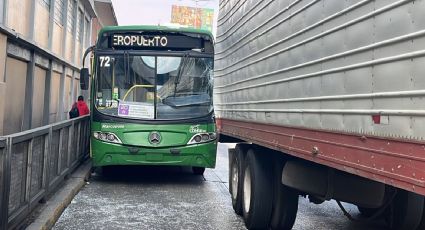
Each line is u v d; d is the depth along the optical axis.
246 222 6.68
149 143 9.84
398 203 5.53
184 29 10.27
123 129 9.84
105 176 11.25
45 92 16.42
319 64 4.19
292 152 4.88
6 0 10.64
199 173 11.87
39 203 7.18
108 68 10.05
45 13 15.71
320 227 7.03
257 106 6.30
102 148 9.87
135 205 8.14
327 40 4.02
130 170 12.31
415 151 2.71
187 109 10.07
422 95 2.66
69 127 9.58
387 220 6.02
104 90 9.99
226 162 14.72
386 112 3.03
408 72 2.80
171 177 11.38
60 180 8.48
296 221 7.39
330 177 4.80
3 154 4.75
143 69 10.08
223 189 9.96
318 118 4.20
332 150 3.89
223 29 8.90
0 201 4.71
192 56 10.24
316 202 6.05
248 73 6.80
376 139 3.15
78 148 11.29
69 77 21.27
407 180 2.78
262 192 6.28
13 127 12.43
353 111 3.51
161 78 10.10
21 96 13.21
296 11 4.82
